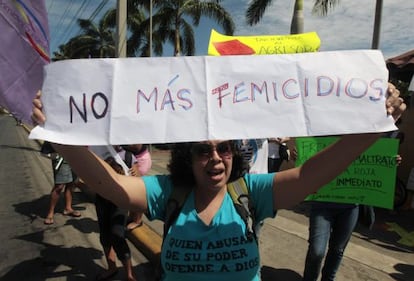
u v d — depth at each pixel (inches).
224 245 69.7
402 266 169.5
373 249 190.2
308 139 127.0
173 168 75.4
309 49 123.3
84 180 70.0
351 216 130.0
